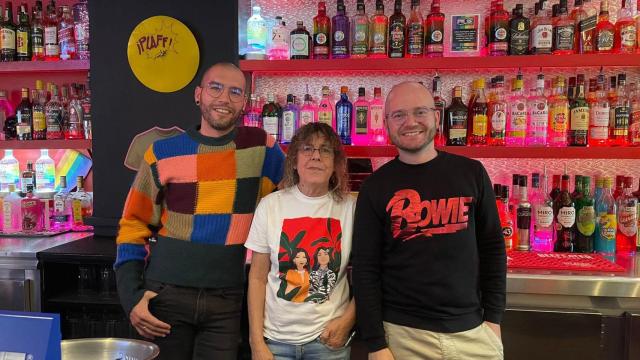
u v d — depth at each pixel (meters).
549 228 2.26
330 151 1.53
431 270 1.40
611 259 2.11
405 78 2.58
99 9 2.35
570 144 2.20
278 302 1.49
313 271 1.49
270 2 2.65
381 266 1.50
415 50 2.27
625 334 1.84
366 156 2.27
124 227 1.73
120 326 2.20
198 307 1.63
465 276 1.42
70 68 2.55
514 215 2.25
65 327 2.22
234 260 1.67
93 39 2.37
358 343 1.92
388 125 1.48
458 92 2.24
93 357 0.99
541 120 2.20
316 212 1.54
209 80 1.64
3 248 2.19
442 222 1.42
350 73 2.61
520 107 2.22
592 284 1.83
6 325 0.80
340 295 1.52
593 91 2.26
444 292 1.40
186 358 1.66
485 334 1.43
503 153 2.17
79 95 2.65
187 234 1.64
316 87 2.64
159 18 2.31
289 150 1.59
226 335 1.67
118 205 2.41
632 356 1.83
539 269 1.93
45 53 2.63
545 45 2.18
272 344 1.50
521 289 1.86
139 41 2.33
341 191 1.58
